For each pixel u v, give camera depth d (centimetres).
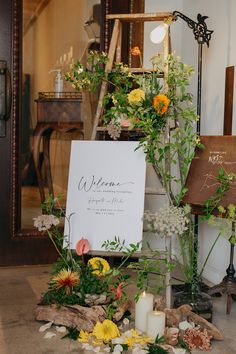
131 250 243
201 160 254
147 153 244
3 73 317
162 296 262
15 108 322
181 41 349
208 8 311
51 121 336
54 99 335
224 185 234
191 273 249
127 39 337
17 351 199
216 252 302
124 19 289
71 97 336
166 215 226
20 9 317
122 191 252
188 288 251
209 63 311
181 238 256
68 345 205
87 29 335
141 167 252
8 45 317
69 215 255
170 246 237
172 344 205
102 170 256
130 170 253
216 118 303
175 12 275
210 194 241
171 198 250
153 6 343
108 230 249
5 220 327
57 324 224
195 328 214
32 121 332
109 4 332
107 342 204
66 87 335
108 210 252
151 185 326
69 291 227
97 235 250
